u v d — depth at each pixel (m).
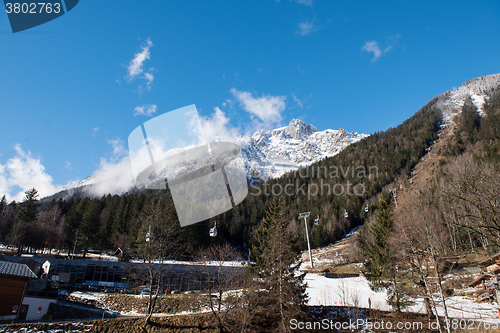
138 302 28.73
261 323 22.38
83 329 21.69
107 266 39.00
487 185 13.95
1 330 19.94
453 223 15.10
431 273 23.47
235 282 26.12
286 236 23.14
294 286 20.83
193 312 26.95
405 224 24.70
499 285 25.34
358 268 48.44
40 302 25.34
